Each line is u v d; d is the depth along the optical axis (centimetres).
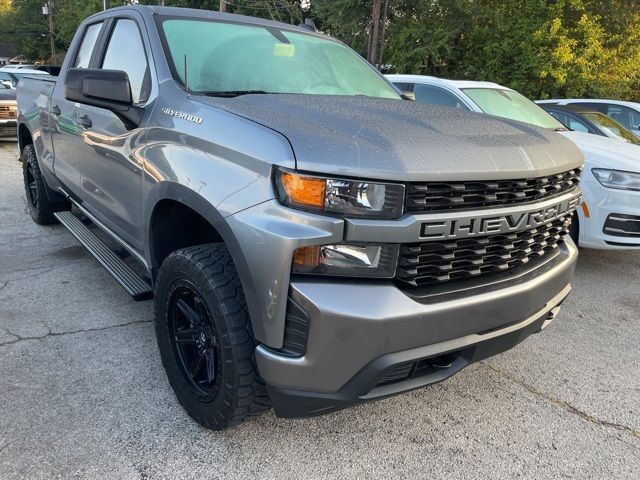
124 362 302
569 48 1747
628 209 458
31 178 566
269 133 200
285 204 188
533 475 231
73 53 413
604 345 361
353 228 184
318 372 189
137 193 279
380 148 191
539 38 1755
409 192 188
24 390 271
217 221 207
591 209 473
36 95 490
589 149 491
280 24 355
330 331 183
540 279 235
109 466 221
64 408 258
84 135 352
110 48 345
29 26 5209
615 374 322
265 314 192
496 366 326
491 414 275
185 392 247
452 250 203
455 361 220
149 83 283
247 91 283
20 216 613
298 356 190
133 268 368
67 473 216
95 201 358
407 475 227
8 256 475
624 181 459
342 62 355
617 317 410
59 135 415
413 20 2069
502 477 229
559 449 250
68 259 470
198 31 305
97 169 338
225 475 221
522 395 294
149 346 322
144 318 359
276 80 303
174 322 256
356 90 334
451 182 197
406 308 189
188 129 238
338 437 250
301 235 183
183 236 278
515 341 236
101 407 260
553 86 1788
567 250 274
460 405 282
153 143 260
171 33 297
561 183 253
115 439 238
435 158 195
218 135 219
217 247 233
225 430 246
